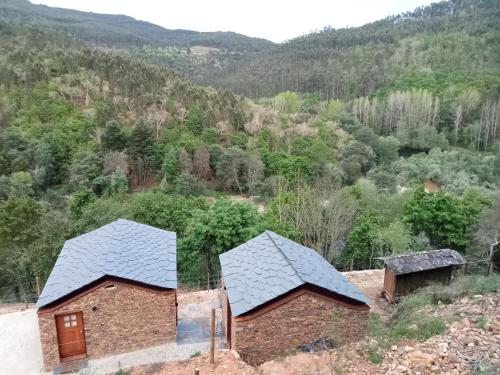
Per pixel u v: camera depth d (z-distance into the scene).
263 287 12.89
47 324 13.79
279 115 73.25
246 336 12.26
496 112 81.50
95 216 28.48
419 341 10.45
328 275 14.10
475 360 9.07
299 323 12.52
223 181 55.66
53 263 25.45
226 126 63.81
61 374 13.55
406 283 20.44
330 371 9.84
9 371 14.08
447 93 94.38
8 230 26.00
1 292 26.59
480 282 14.09
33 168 49.59
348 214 31.56
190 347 14.83
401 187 54.75
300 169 53.88
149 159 54.25
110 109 61.09
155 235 19.25
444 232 30.69
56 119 59.16
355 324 12.98
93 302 14.15
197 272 25.56
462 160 64.62
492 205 32.06
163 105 65.12
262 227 25.94
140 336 14.82
